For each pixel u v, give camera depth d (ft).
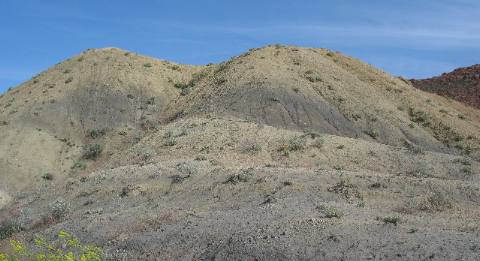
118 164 157.79
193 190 113.70
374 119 186.91
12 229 111.55
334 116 187.42
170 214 96.17
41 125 214.90
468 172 136.98
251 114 185.98
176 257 74.84
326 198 96.17
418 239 63.57
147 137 174.40
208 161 135.95
